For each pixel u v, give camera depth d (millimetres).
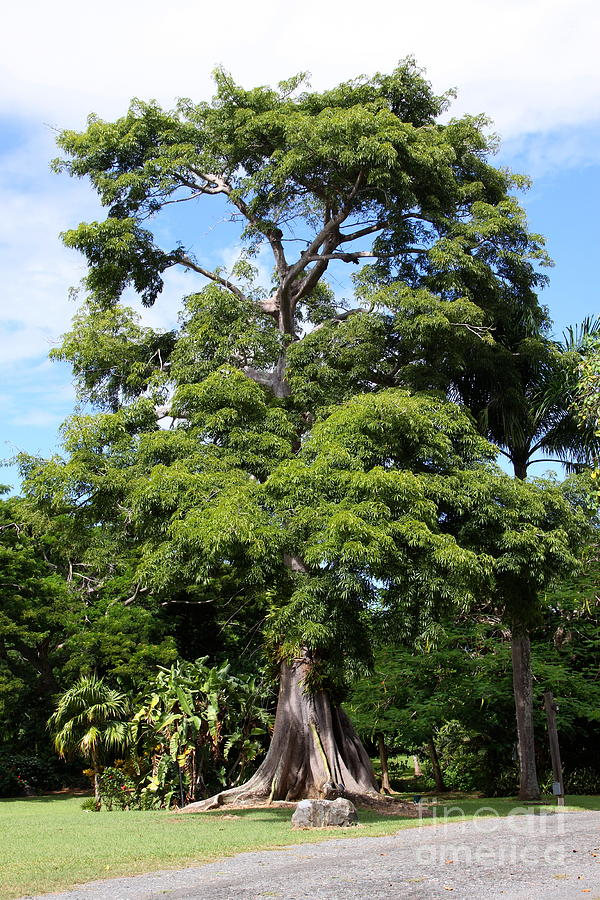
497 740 21688
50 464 17562
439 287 19078
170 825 13609
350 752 17688
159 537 15773
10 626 23719
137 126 20797
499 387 20266
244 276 19859
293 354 18859
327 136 18750
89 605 27219
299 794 16906
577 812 14023
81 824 14203
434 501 15336
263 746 22453
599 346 18625
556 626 21656
